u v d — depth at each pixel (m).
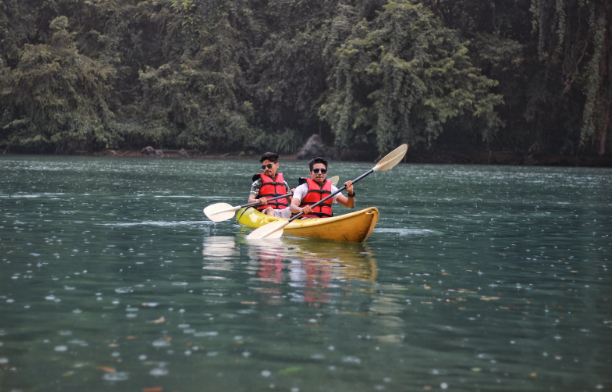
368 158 39.44
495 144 41.41
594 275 5.21
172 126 41.41
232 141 41.38
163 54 42.66
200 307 3.90
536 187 17.42
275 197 8.55
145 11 42.53
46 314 3.70
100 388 2.60
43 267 5.13
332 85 38.97
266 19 44.06
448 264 5.63
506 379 2.79
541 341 3.34
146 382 2.66
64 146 39.12
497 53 36.59
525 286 4.73
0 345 3.12
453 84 36.66
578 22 34.00
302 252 6.20
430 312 3.88
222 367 2.85
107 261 5.46
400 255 6.10
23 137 37.78
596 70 33.12
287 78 40.88
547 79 38.84
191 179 17.95
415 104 35.78
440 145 41.09
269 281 4.72
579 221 9.38
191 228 7.90
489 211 10.70
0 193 12.16
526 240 7.31
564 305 4.15
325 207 7.83
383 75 35.97
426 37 35.72
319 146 39.19
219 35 40.72
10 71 37.84
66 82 37.16
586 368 2.94
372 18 39.03
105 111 39.31
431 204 11.75
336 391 2.60
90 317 3.64
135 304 3.96
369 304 4.05
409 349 3.16
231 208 8.28
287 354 3.04
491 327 3.59
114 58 42.03
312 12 41.94
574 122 38.94
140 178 18.05
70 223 8.08
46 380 2.68
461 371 2.87
